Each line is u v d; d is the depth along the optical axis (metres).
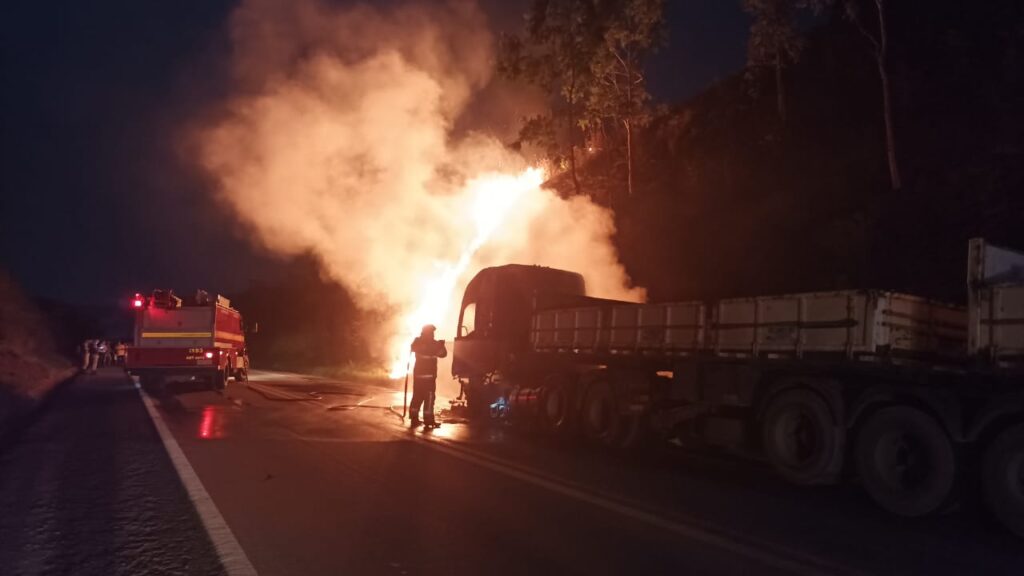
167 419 15.41
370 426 14.76
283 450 11.52
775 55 29.89
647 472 10.72
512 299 16.80
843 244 22.06
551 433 14.28
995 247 8.37
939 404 8.26
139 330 22.50
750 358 10.27
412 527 7.25
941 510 8.26
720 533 7.38
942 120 24.27
